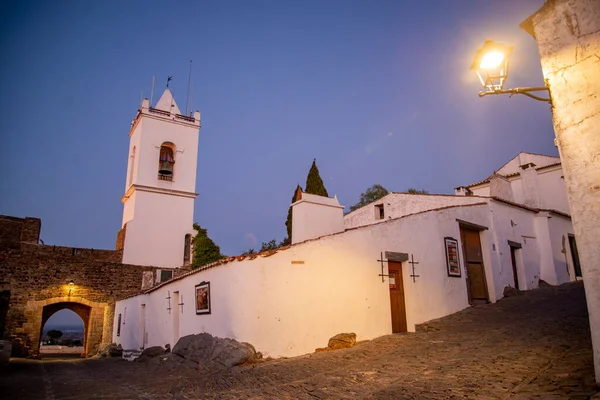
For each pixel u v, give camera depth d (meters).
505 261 16.55
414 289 12.89
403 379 6.41
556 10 5.27
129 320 20.67
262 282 10.40
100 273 25.45
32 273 23.62
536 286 17.94
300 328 10.45
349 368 7.82
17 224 25.12
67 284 24.39
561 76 5.14
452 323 12.02
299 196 14.22
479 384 5.61
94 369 14.09
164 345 15.29
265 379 7.70
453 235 14.87
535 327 9.46
